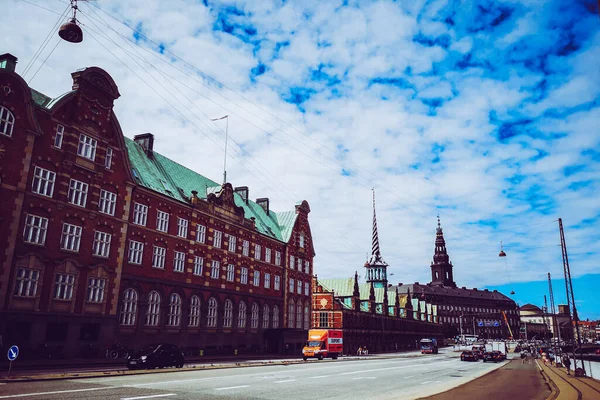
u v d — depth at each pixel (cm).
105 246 3684
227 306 5281
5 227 2909
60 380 2028
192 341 4569
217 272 5112
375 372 3334
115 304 3666
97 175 3653
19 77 3070
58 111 3412
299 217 7338
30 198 3114
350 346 8888
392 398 1838
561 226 4606
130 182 3959
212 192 5284
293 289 6900
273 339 5962
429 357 7419
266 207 7181
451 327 18550
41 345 3052
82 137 3581
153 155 4919
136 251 4012
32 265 3069
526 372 4356
